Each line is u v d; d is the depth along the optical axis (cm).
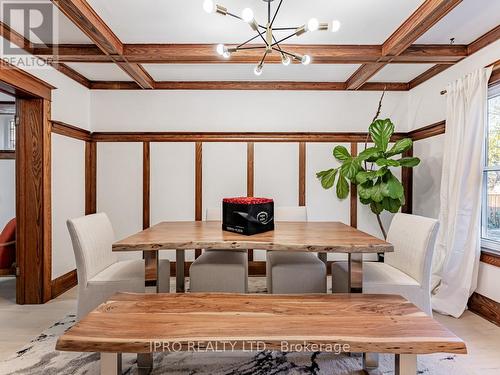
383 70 371
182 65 352
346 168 350
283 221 321
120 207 411
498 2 229
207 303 169
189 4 231
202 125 414
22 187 304
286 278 240
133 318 150
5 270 312
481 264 278
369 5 232
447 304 281
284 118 415
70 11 222
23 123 305
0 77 251
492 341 231
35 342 229
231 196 413
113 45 279
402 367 136
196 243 206
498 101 279
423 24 239
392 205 345
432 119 367
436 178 358
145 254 212
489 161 288
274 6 234
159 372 194
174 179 412
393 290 212
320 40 289
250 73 379
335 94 416
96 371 194
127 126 412
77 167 377
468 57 304
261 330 138
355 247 199
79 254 213
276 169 414
